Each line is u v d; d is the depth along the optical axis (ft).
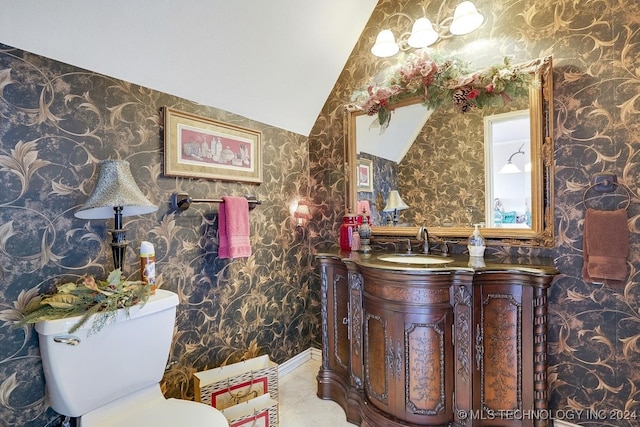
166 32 4.62
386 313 5.03
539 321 4.62
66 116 4.13
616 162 4.65
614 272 4.50
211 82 5.56
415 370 4.85
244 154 6.33
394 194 6.67
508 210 5.53
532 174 5.25
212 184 5.85
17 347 3.76
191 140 5.45
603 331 4.77
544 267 4.64
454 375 4.80
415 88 5.88
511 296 4.73
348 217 6.96
